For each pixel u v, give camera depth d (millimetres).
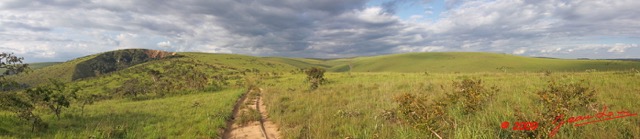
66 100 14898
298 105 15508
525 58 135375
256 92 24828
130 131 11336
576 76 18469
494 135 7309
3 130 10320
